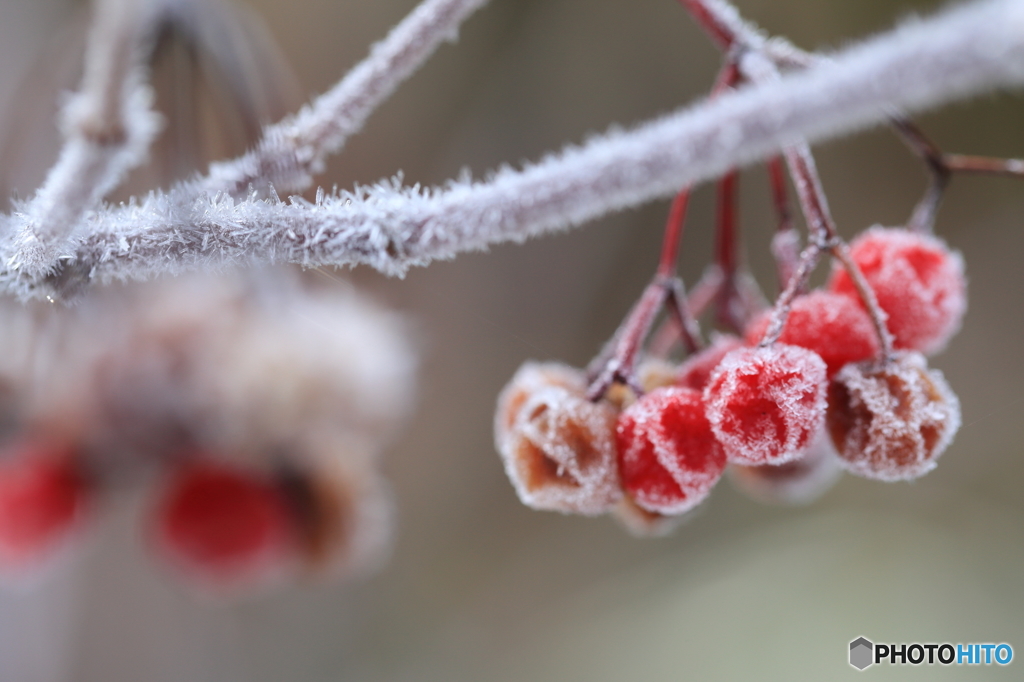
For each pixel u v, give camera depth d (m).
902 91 0.16
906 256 0.19
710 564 0.47
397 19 0.47
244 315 0.22
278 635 0.48
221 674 0.46
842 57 0.16
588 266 0.51
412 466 0.52
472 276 0.51
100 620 0.41
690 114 0.17
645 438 0.19
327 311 0.23
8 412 0.22
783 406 0.18
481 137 0.49
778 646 0.41
